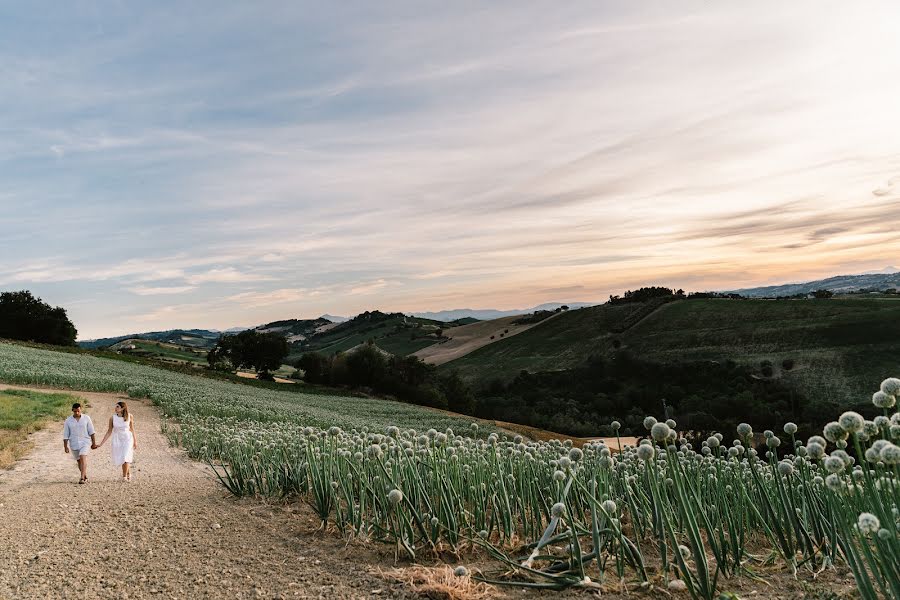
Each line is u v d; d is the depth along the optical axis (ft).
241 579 18.01
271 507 27.12
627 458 21.54
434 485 20.92
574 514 20.48
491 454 22.66
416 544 19.60
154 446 58.08
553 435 153.69
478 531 19.25
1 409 73.36
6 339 264.52
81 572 19.27
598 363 320.09
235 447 37.70
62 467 43.68
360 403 193.26
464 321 620.49
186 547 21.62
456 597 14.90
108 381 120.37
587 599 14.20
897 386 11.14
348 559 19.07
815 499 16.19
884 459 9.64
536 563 17.04
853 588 13.33
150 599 16.85
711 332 323.57
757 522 19.12
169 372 202.28
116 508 28.30
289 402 146.20
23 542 22.79
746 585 14.29
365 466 23.38
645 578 14.65
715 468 19.71
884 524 10.34
